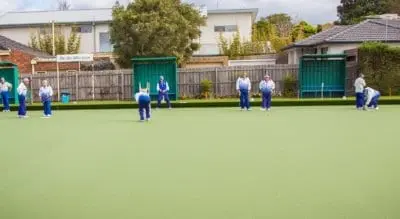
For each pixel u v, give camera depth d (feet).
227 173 22.86
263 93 63.98
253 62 122.11
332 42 92.32
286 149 30.01
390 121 47.09
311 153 28.35
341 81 82.38
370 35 93.40
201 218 15.89
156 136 37.73
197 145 32.40
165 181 21.40
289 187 19.88
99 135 39.17
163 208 17.13
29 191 20.10
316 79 82.69
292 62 114.21
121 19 98.94
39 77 86.63
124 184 20.97
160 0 99.35
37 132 42.45
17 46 105.70
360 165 24.35
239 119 51.37
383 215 15.81
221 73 86.33
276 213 16.28
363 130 39.65
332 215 15.92
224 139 35.22
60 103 77.00
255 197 18.37
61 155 29.27
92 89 87.56
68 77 87.30
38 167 25.43
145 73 83.97
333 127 42.16
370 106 64.39
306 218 15.67
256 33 151.84
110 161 26.73
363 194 18.52
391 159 25.96
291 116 54.19
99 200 18.40
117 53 102.89
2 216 16.61
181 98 85.92
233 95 86.48
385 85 79.30
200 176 22.31
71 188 20.45
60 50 128.98
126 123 49.24
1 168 25.36
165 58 81.35
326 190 19.25
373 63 79.66
